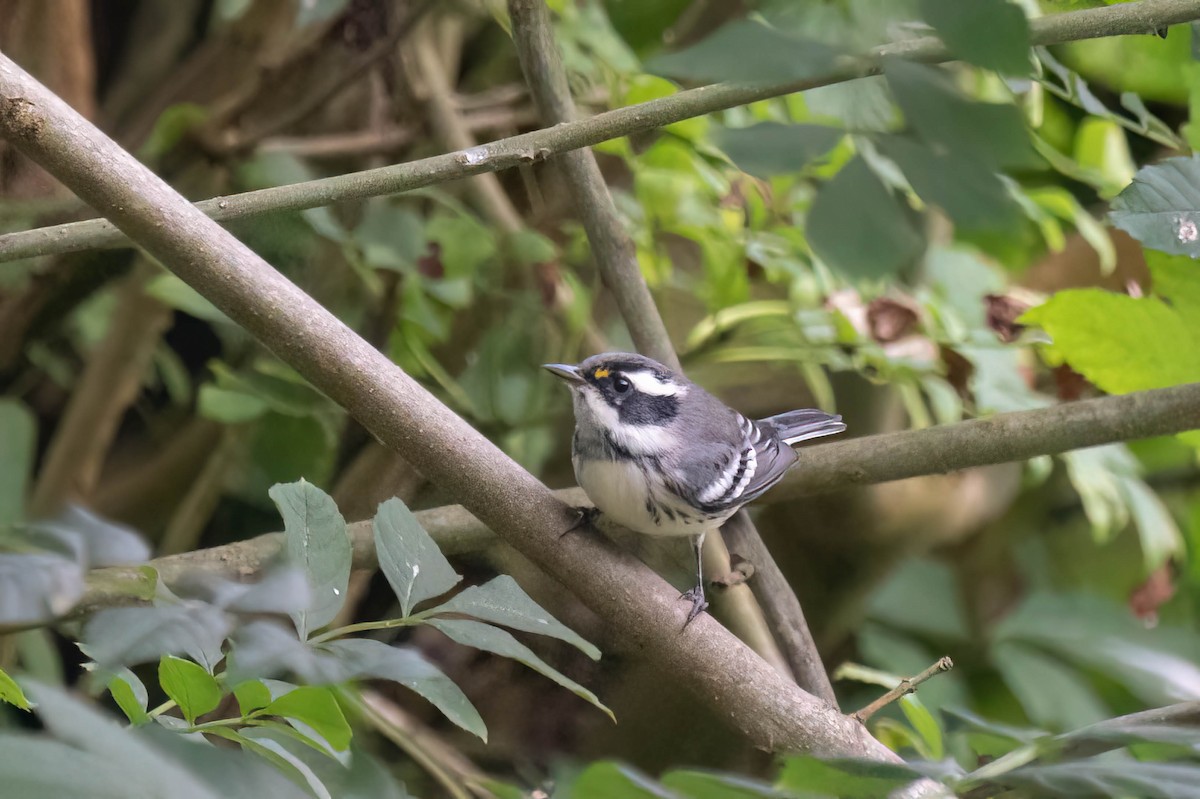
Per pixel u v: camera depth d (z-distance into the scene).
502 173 12.17
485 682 10.45
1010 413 7.48
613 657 10.00
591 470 7.75
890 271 2.53
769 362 11.75
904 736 7.98
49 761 2.54
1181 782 3.46
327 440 10.05
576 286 10.22
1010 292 9.91
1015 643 11.88
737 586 8.13
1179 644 11.99
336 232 9.11
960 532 11.86
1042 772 3.63
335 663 3.58
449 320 10.48
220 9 12.28
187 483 11.65
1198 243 5.30
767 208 10.00
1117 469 10.24
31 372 11.95
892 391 11.27
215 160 10.02
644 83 9.31
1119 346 7.27
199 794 2.70
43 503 10.05
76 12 10.89
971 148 2.57
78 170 5.19
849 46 2.70
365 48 10.36
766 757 9.62
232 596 3.92
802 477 7.88
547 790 7.72
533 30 7.64
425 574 4.57
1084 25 5.49
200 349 13.05
